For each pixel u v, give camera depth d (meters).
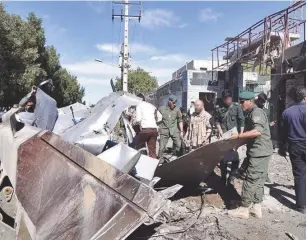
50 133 3.20
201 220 5.11
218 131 7.27
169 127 8.95
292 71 14.50
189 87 24.25
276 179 7.93
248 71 19.55
